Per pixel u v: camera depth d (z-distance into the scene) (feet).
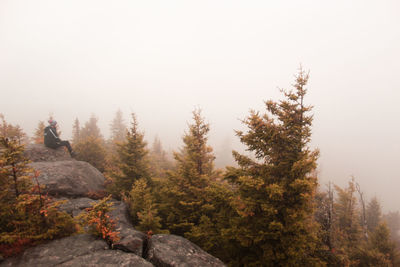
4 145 20.16
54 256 18.22
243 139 25.81
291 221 22.43
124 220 30.30
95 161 59.00
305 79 23.54
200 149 36.83
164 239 24.38
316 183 23.24
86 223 22.89
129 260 18.90
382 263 39.75
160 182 41.39
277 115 24.98
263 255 22.88
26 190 21.31
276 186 21.63
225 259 27.73
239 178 23.86
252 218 24.72
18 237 18.69
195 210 34.30
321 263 24.84
